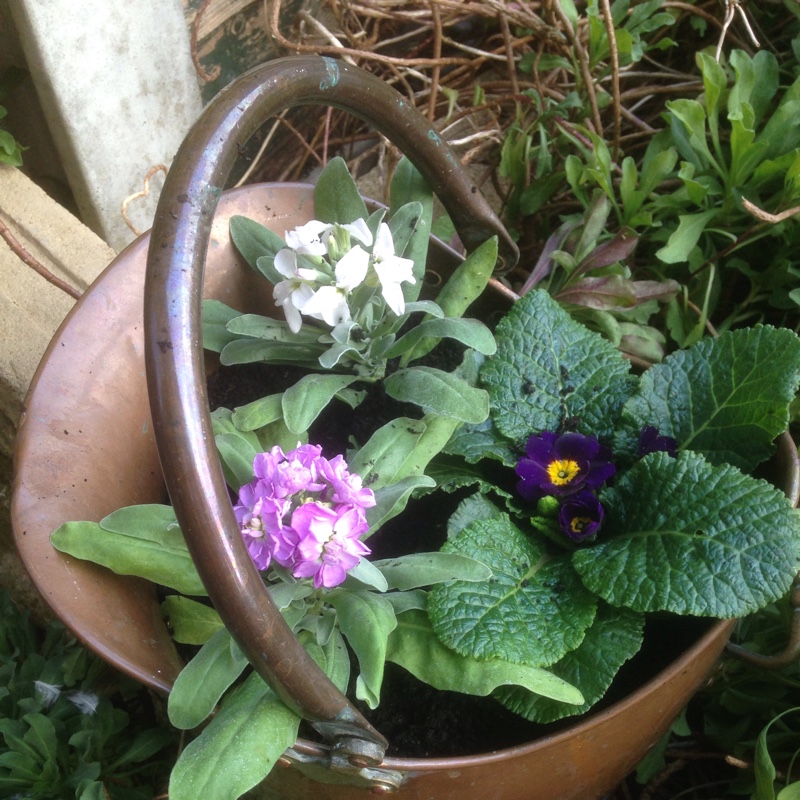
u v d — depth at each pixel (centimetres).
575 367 50
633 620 43
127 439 46
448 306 49
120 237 75
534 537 47
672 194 67
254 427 46
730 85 71
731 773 61
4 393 58
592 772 42
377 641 40
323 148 83
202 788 36
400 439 46
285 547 39
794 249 65
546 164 69
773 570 40
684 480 44
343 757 37
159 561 42
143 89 69
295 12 77
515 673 41
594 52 67
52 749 56
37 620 70
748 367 47
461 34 85
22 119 71
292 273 45
